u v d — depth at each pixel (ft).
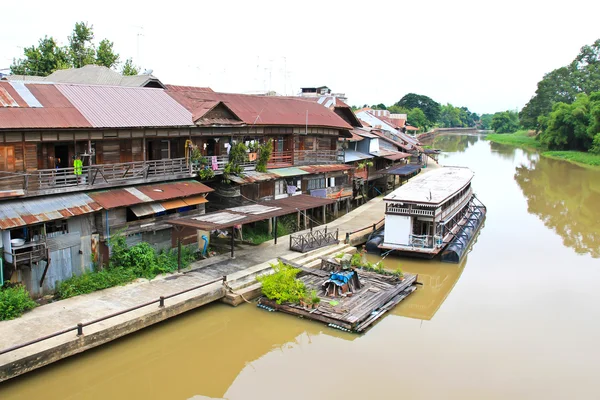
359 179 125.70
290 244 79.10
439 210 83.61
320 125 104.06
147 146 74.13
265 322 59.57
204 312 59.93
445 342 55.42
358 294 65.41
